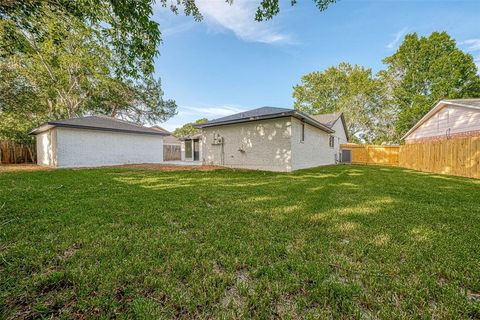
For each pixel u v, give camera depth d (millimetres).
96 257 1743
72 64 13164
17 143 14461
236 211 3086
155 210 3111
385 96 23438
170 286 1387
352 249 1900
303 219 2723
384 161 17922
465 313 1177
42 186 5012
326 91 28078
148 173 8016
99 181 5910
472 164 7344
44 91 13961
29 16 3883
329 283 1417
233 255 1809
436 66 18969
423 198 3947
